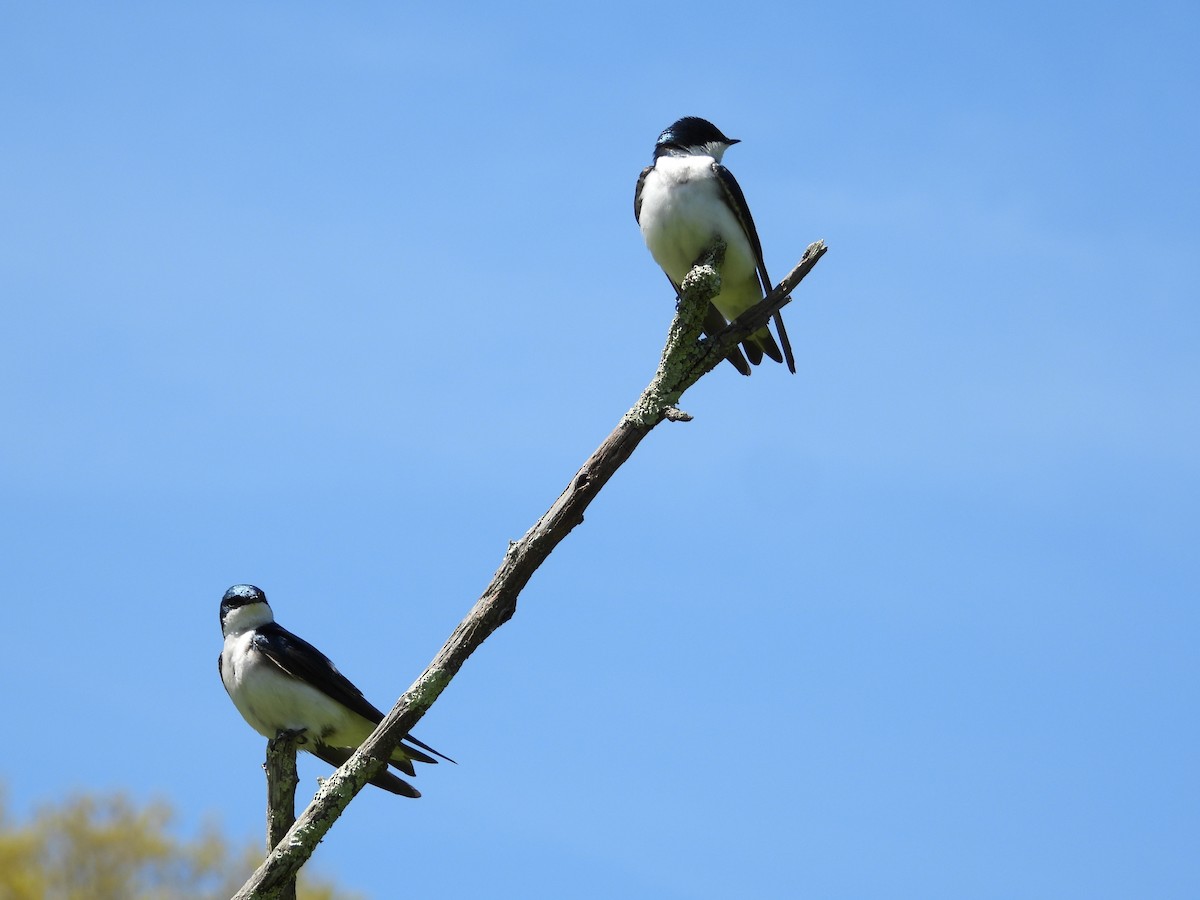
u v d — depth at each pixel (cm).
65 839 2303
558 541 1016
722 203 1331
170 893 2312
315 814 985
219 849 2356
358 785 995
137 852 2308
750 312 1091
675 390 1067
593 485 1021
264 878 973
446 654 1004
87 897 2280
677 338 1077
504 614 1011
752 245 1353
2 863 2241
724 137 1441
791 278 1095
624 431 1040
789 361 1428
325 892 2272
